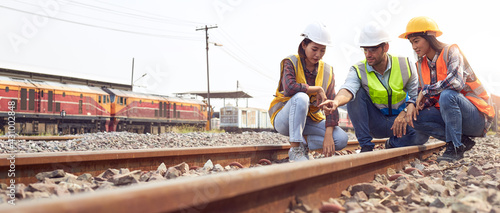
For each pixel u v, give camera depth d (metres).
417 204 2.04
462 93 4.20
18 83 18.69
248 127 37.19
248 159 4.60
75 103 21.48
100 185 2.38
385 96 4.14
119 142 9.05
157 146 8.80
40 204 0.91
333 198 2.18
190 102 30.61
